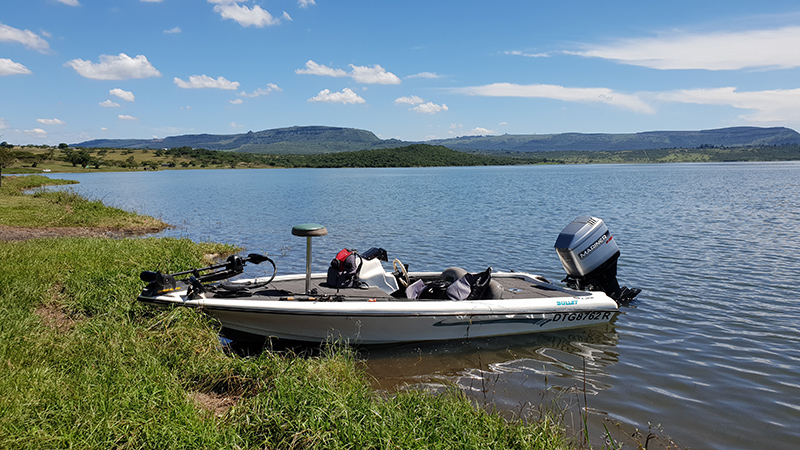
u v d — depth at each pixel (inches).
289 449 155.3
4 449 137.9
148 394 180.2
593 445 178.5
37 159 5698.8
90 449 144.9
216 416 177.8
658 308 350.6
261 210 1141.7
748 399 217.9
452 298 298.8
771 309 346.3
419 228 791.1
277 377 198.5
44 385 176.7
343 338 273.0
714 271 461.4
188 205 1305.4
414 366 254.1
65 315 284.8
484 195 1590.8
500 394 221.1
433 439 162.6
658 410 207.6
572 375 242.8
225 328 281.0
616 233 707.4
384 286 304.2
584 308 303.1
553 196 1514.5
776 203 1176.8
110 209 956.6
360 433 158.6
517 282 348.8
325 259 542.9
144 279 273.6
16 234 649.0
